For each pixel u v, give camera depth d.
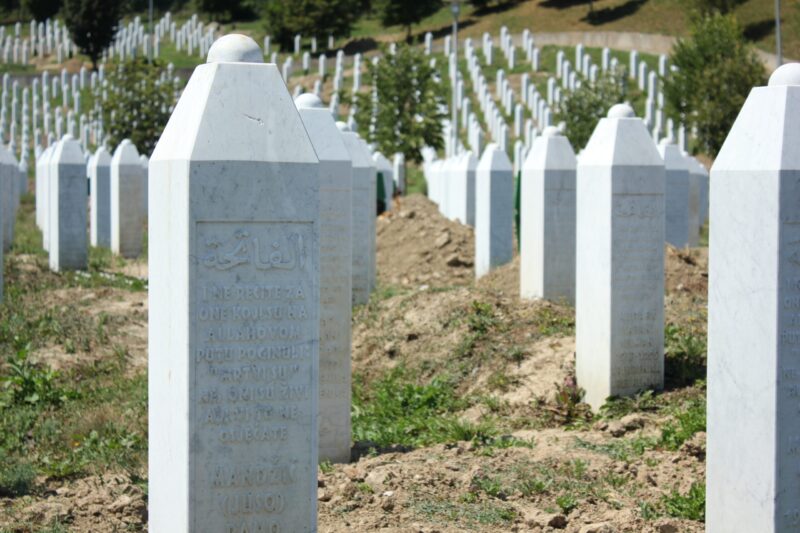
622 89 43.09
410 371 13.11
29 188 42.28
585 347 11.28
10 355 13.10
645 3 70.38
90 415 10.80
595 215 11.01
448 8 81.00
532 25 72.31
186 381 5.14
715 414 6.47
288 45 73.75
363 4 83.88
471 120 46.41
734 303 6.32
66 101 59.41
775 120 6.18
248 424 5.23
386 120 39.59
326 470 8.74
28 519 7.15
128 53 73.19
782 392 6.11
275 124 5.22
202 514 5.19
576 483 8.25
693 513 7.47
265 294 5.22
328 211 9.23
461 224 24.09
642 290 10.98
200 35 73.75
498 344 13.12
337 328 9.27
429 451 9.42
